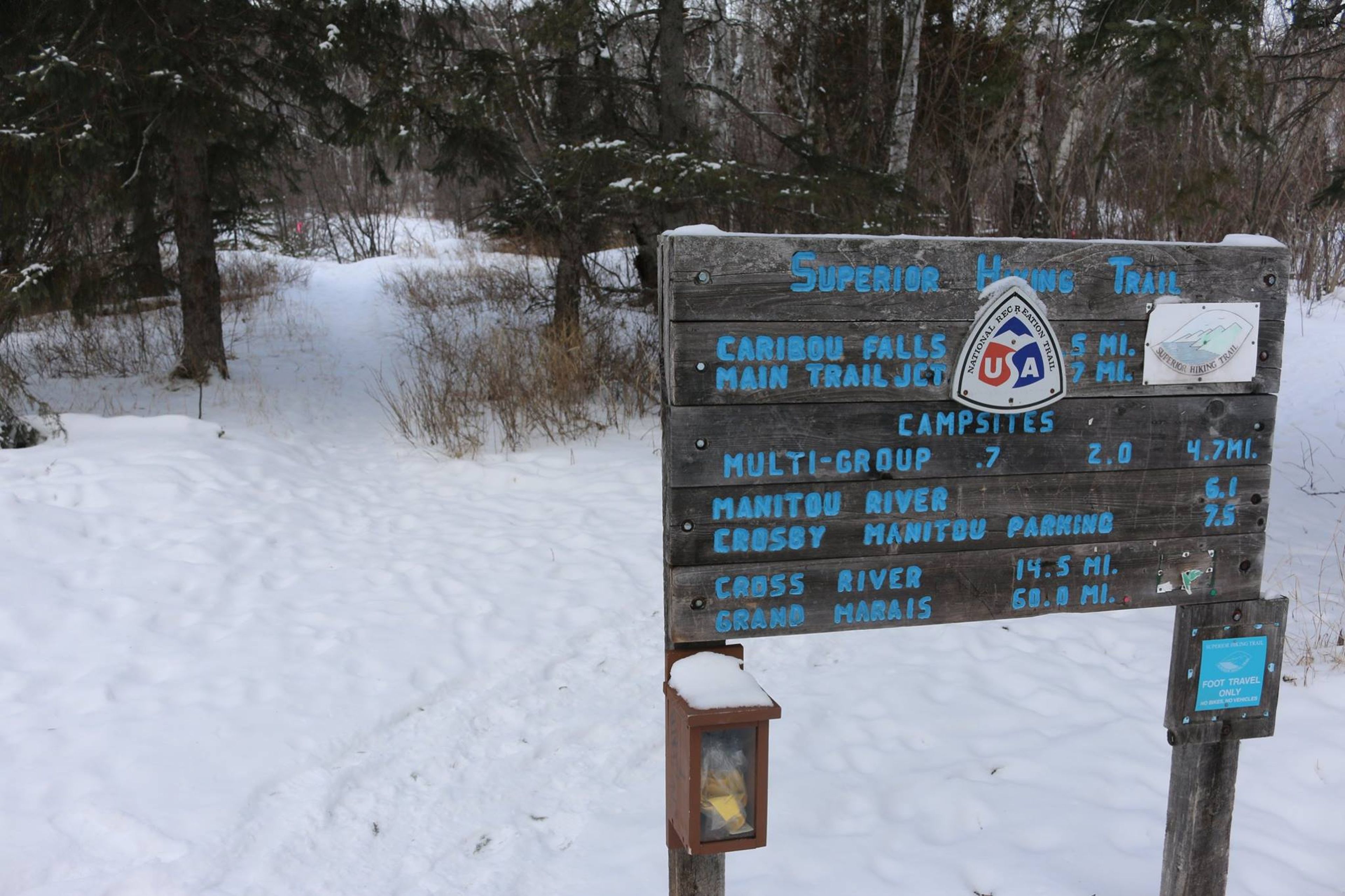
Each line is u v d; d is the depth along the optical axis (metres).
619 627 4.89
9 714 3.87
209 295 9.91
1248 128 6.12
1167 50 5.48
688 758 2.05
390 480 7.50
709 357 2.11
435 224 31.00
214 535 5.82
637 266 13.41
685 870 2.27
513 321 12.80
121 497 6.21
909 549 2.29
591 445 8.31
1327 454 7.73
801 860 3.06
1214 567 2.50
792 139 9.84
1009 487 2.33
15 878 2.95
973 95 11.19
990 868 2.97
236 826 3.23
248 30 8.67
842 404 2.20
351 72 10.00
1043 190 11.25
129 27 7.78
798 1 12.92
